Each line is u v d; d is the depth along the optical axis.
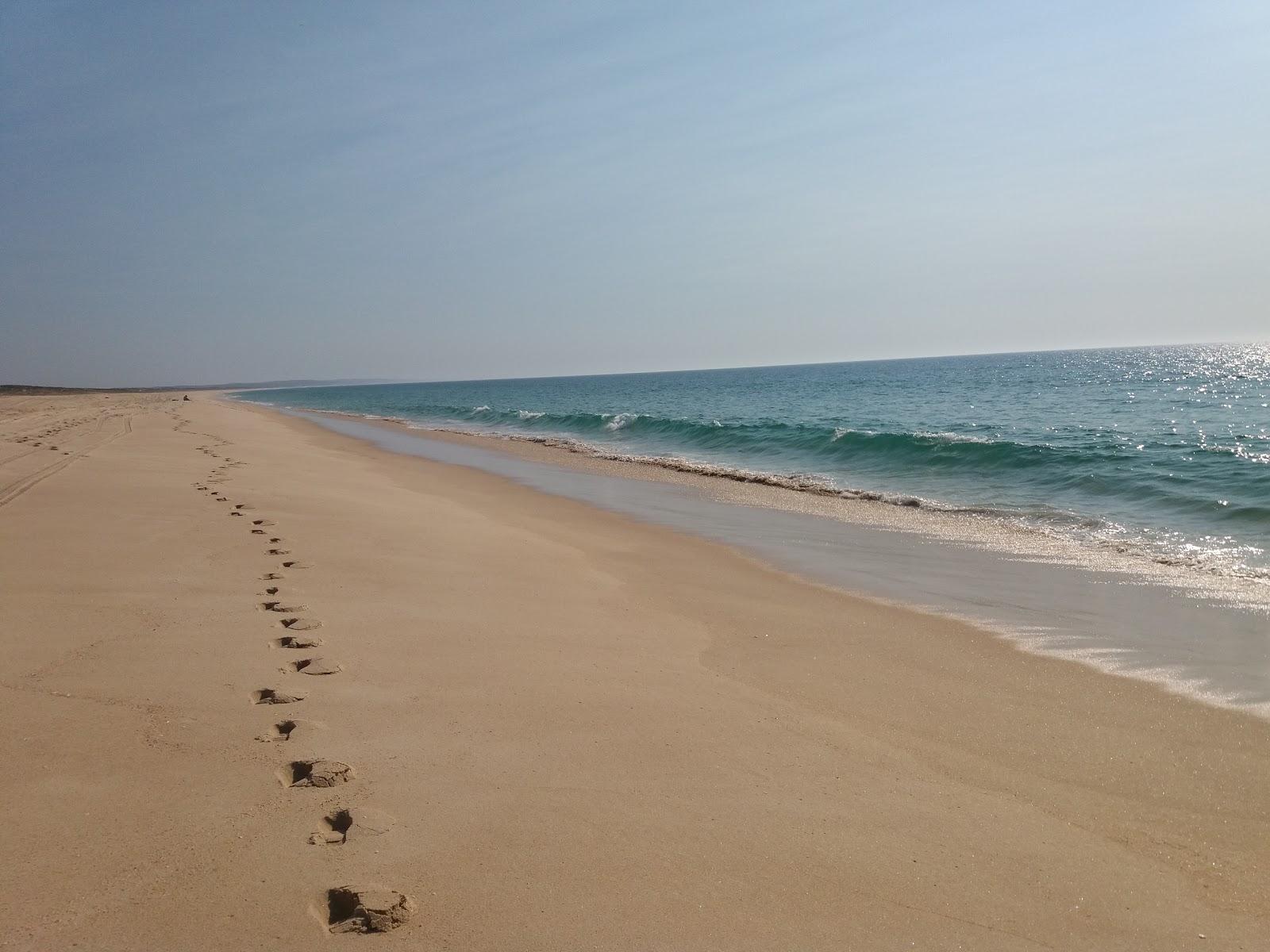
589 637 6.05
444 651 5.45
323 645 5.40
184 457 16.47
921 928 2.92
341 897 2.86
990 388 58.69
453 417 50.44
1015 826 3.68
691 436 26.88
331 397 140.00
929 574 8.73
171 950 2.54
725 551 9.95
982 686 5.45
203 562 7.28
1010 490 14.21
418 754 3.95
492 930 2.74
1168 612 7.23
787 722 4.71
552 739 4.23
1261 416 27.22
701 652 5.93
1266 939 2.97
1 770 3.55
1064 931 2.96
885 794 3.91
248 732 4.07
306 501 11.12
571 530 11.05
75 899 2.74
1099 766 4.32
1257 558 9.12
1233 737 4.68
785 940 2.79
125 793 3.45
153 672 4.74
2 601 5.80
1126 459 15.70
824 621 6.94
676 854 3.27
